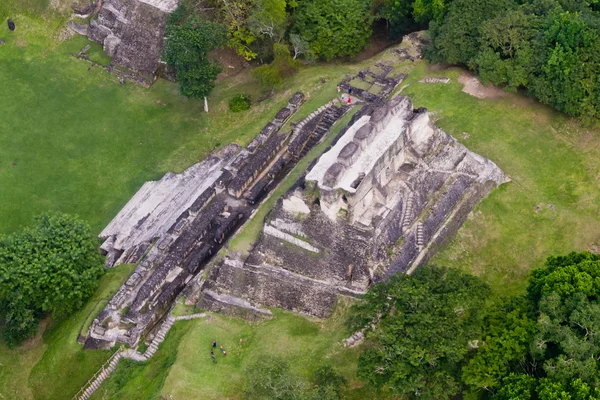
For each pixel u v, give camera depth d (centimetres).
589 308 3647
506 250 4866
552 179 5156
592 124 5331
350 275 4425
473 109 5603
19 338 4884
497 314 3906
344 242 4369
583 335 3666
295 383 3831
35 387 4725
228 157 5875
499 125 5481
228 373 4231
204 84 6019
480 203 5031
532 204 5041
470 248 4853
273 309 4547
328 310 4438
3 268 4672
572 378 3466
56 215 5038
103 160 6112
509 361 3744
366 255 4341
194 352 4347
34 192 5891
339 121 5631
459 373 3772
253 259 4619
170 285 4828
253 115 6197
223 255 4709
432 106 5678
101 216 5709
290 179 5172
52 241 4856
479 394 3822
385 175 4491
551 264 4150
